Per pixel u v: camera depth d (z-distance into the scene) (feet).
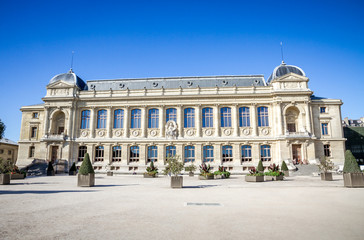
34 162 173.68
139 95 189.98
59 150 181.68
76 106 190.70
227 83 195.42
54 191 65.05
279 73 188.75
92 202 47.34
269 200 49.75
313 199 50.65
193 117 186.80
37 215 36.27
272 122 180.45
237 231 28.22
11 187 75.10
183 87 196.75
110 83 205.67
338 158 176.65
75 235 26.78
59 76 200.95
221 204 45.24
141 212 38.24
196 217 34.94
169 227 29.81
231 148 180.24
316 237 26.02
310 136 171.42
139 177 134.62
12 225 30.81
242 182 95.76
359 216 35.37
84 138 186.19
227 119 185.06
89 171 78.95
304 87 179.83
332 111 182.80
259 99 183.01
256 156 176.35
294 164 161.58
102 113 192.34
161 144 181.68
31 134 196.75
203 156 179.52
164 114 187.11
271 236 26.40
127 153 182.70
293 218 34.27
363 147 207.51
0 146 249.34
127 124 187.32
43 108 197.67
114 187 76.18
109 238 25.79
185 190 68.13
